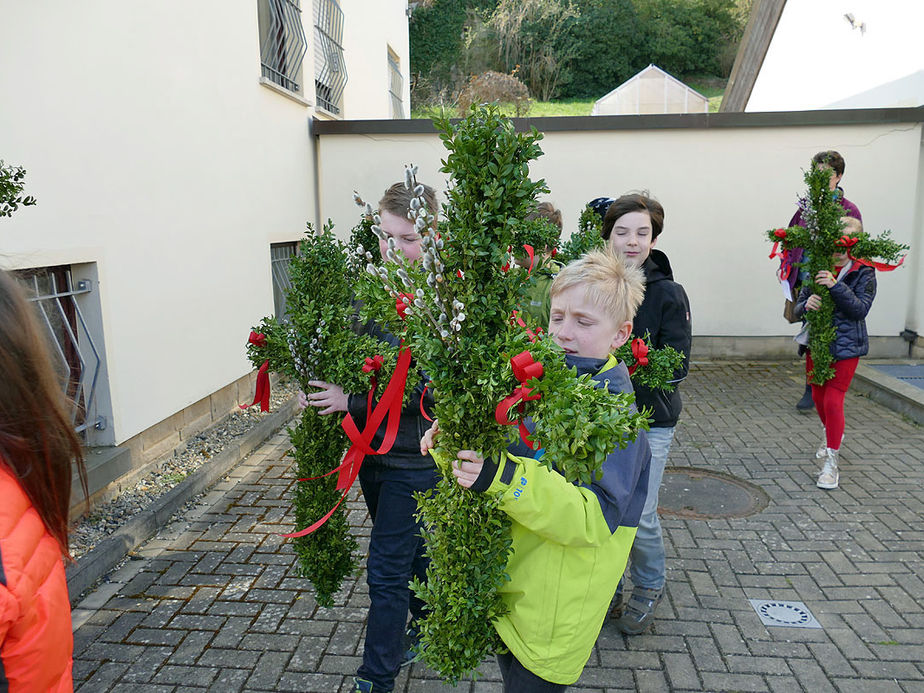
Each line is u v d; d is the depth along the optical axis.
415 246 2.43
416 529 2.43
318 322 2.46
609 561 1.75
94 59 4.14
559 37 34.81
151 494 4.41
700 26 35.94
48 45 3.74
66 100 3.89
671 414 2.85
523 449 1.77
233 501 4.55
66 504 1.21
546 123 8.51
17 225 3.52
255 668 2.83
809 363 4.90
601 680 2.75
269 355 2.61
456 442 1.55
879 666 2.82
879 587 3.44
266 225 6.93
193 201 5.40
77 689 2.70
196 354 5.45
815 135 8.30
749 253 8.63
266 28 7.22
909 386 6.76
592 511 1.61
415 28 32.69
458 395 1.51
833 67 9.99
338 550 2.71
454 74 33.03
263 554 3.82
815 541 3.95
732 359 8.88
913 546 3.87
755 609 3.25
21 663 1.06
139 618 3.19
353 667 2.84
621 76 35.66
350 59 10.09
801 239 4.84
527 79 34.88
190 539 4.00
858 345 4.63
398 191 2.43
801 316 4.96
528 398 1.41
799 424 6.25
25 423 1.12
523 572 1.72
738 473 5.06
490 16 34.62
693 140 8.46
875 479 4.88
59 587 1.14
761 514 4.33
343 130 8.38
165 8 4.95
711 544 3.93
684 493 4.70
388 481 2.41
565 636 1.70
